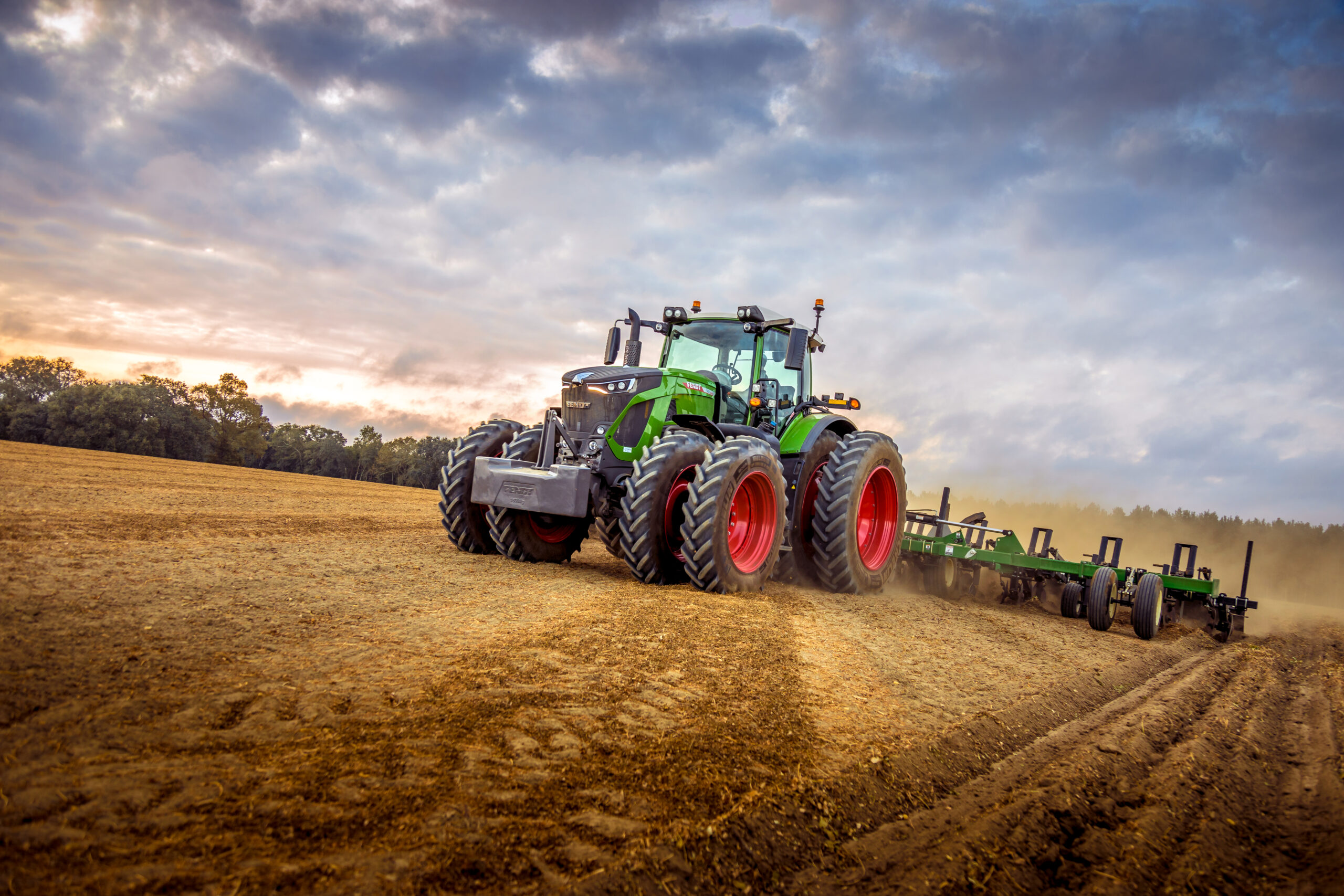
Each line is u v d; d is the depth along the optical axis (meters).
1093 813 2.58
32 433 47.25
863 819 2.26
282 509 9.91
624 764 2.27
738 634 4.29
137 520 6.90
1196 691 4.81
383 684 2.71
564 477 5.81
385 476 64.75
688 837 1.89
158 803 1.71
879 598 6.97
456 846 1.69
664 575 6.05
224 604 3.64
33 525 5.77
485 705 2.62
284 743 2.12
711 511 5.72
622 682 3.09
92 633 2.87
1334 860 2.32
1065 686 4.26
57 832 1.54
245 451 57.53
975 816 2.42
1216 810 2.71
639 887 1.68
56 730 2.00
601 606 4.68
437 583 4.96
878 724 3.01
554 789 2.05
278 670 2.73
